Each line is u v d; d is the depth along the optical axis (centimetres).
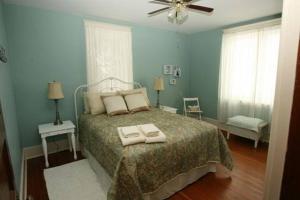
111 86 372
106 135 225
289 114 60
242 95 399
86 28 333
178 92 502
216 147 240
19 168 226
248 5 288
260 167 273
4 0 258
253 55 373
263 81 364
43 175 251
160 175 190
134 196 166
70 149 327
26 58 289
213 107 471
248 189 222
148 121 277
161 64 454
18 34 279
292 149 58
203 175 247
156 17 348
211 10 224
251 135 347
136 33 401
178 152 204
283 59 60
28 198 200
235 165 278
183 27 426
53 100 318
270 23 339
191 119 286
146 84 434
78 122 328
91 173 255
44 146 270
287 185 61
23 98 293
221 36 431
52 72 313
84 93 336
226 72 421
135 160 174
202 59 481
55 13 305
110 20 359
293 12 57
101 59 355
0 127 117
